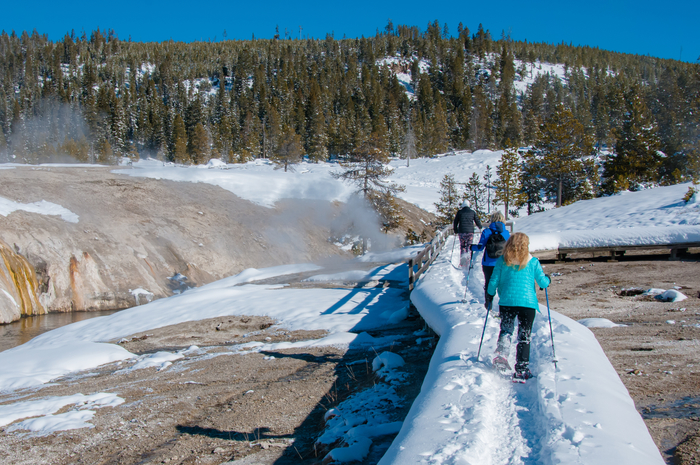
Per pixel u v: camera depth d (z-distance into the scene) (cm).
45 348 1182
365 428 418
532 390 363
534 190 5016
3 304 2297
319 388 633
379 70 16250
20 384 892
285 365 789
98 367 995
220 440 489
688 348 513
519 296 394
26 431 569
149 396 688
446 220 4359
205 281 3006
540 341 466
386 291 1398
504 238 642
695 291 852
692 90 5528
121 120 10175
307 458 411
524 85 17225
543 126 4675
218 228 3412
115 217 3136
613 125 8525
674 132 4753
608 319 706
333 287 1564
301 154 9450
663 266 1133
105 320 1555
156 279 2862
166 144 10119
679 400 373
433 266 1177
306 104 11288
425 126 10594
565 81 18075
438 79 15812
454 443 271
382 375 598
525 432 295
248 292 1619
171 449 475
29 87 14562
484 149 10094
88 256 2761
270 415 548
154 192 3606
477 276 952
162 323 1376
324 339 946
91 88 12825
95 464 463
